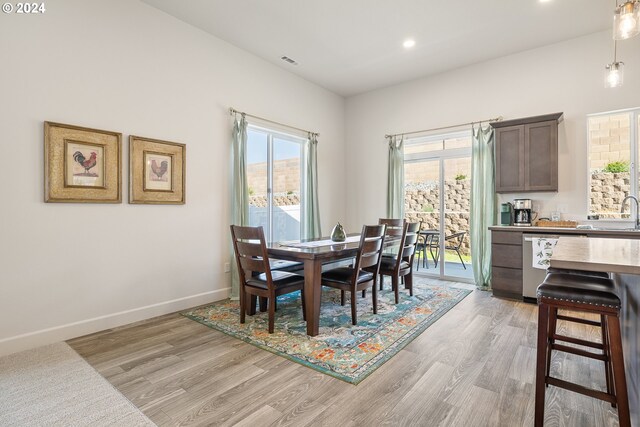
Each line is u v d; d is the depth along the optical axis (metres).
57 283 2.64
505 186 4.09
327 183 5.59
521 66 4.23
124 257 3.05
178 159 3.46
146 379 2.04
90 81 2.83
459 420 1.65
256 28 3.68
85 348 2.50
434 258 5.06
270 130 4.56
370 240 2.98
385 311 3.33
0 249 2.38
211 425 1.62
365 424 1.62
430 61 4.52
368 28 3.68
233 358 2.32
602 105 3.72
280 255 2.87
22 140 2.47
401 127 5.29
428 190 5.11
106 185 2.90
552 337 2.03
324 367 2.19
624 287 1.88
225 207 3.94
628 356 1.79
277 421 1.64
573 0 3.16
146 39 3.21
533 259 3.57
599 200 3.82
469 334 2.74
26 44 2.49
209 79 3.78
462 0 3.18
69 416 1.68
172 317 3.23
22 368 2.18
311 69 4.78
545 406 1.76
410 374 2.10
